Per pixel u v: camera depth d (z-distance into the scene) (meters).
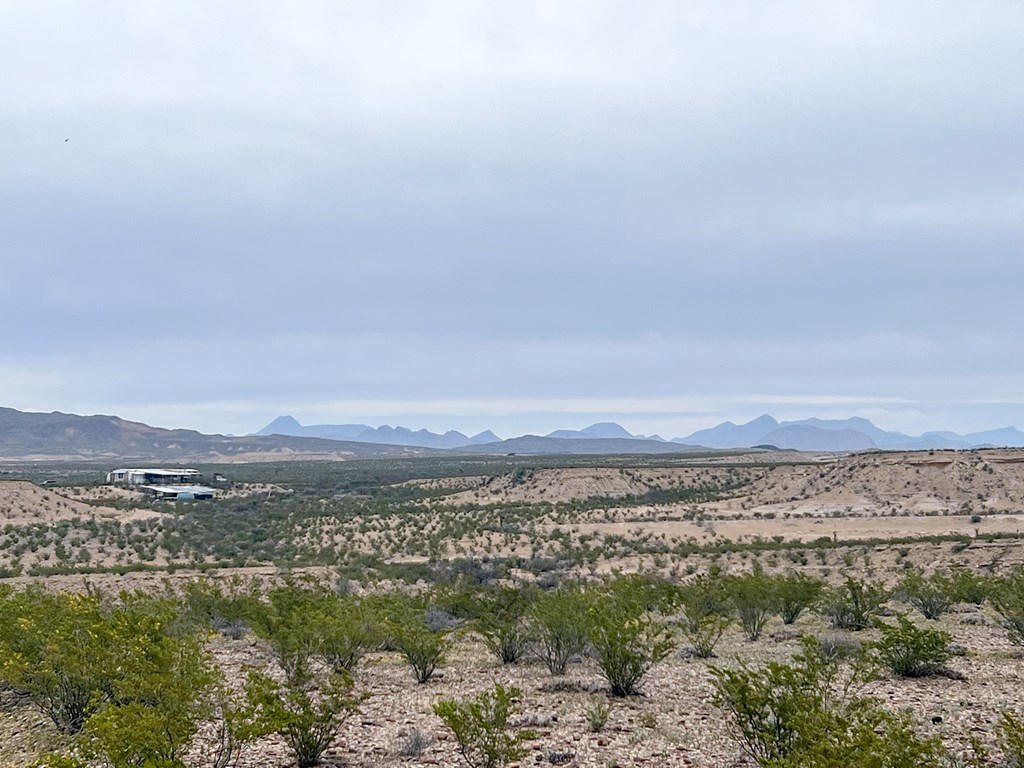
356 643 21.19
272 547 67.19
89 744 11.12
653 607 31.03
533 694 17.94
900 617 19.52
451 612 29.48
